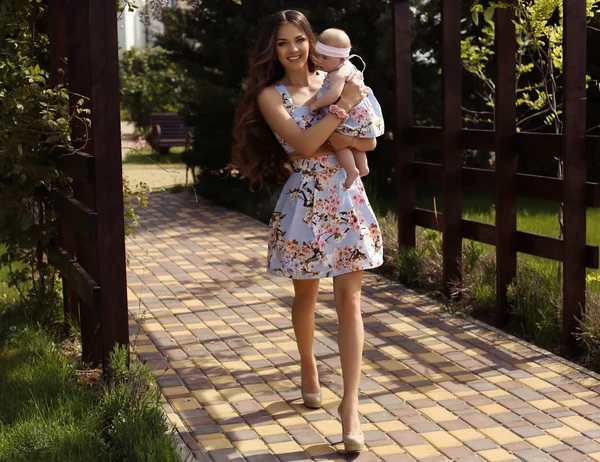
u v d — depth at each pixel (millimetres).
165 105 20062
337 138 3725
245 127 3969
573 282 4988
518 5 5645
